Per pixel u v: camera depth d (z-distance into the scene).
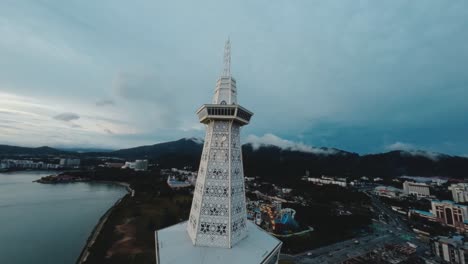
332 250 111.94
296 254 105.31
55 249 109.12
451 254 105.62
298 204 189.00
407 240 134.38
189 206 173.62
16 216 165.25
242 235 44.25
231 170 43.19
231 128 45.09
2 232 131.50
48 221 154.62
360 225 152.25
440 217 170.75
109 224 131.62
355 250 113.81
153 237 111.69
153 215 150.88
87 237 125.62
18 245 113.50
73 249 109.38
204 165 45.12
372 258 104.44
